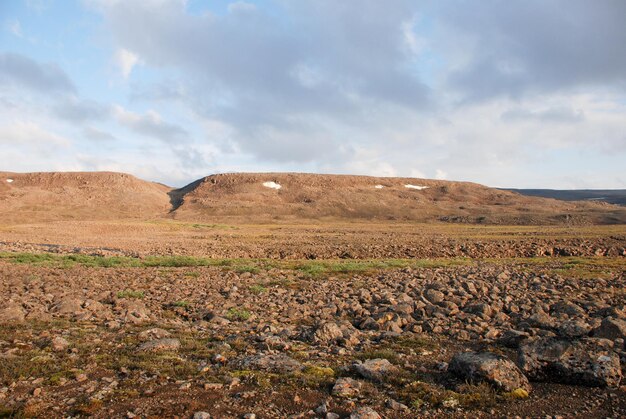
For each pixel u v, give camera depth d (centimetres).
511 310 1791
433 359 1120
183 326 1459
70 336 1247
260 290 2248
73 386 880
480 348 1238
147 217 17125
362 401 827
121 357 1065
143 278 2633
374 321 1512
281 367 994
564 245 5956
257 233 8606
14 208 16112
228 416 759
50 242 5784
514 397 846
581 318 1591
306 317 1666
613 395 852
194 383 905
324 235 8088
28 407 765
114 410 770
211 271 3086
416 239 6956
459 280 2614
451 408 799
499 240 6631
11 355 1044
